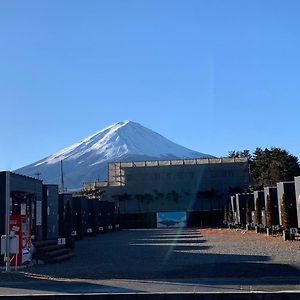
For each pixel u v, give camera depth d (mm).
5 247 19984
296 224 38125
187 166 98688
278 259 21719
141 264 21547
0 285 15484
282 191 39719
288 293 12062
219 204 96938
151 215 96562
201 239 42562
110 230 74812
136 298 12461
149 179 98750
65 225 40844
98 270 19359
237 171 98250
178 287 13992
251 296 12133
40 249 23297
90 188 100938
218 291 12953
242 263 20094
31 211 28391
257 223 51031
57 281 16188
